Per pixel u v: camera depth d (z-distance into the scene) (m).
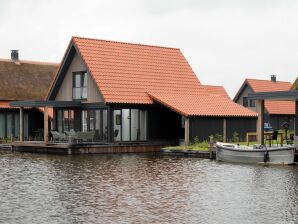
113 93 37.25
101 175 22.97
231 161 28.92
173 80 41.94
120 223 13.98
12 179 21.83
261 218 14.55
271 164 27.31
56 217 14.70
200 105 39.34
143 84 39.69
